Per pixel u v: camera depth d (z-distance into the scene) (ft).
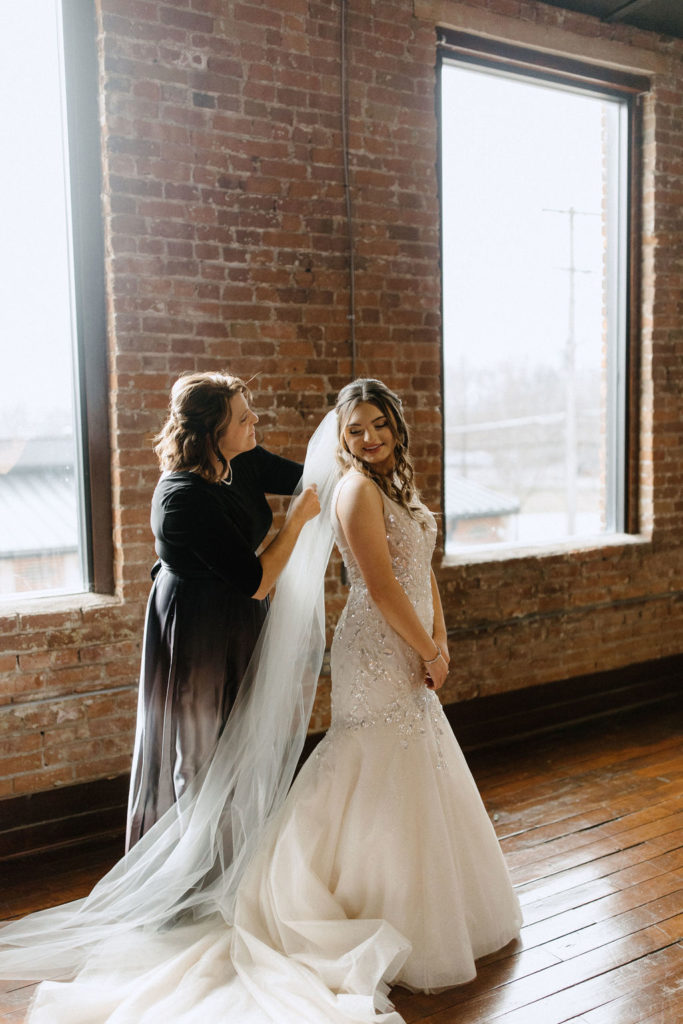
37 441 9.77
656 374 14.38
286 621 7.73
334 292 11.07
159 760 7.64
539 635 13.16
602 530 15.06
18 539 9.74
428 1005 6.84
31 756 9.36
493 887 7.55
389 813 7.09
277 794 7.75
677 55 14.03
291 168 10.61
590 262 14.78
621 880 8.77
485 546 13.24
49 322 9.75
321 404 11.07
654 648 14.61
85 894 8.63
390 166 11.38
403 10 11.27
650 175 14.08
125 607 9.80
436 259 11.89
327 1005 6.32
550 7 12.62
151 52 9.57
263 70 10.30
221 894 7.52
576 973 7.22
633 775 11.59
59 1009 6.50
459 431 80.12
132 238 9.62
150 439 9.86
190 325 10.05
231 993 6.65
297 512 7.67
